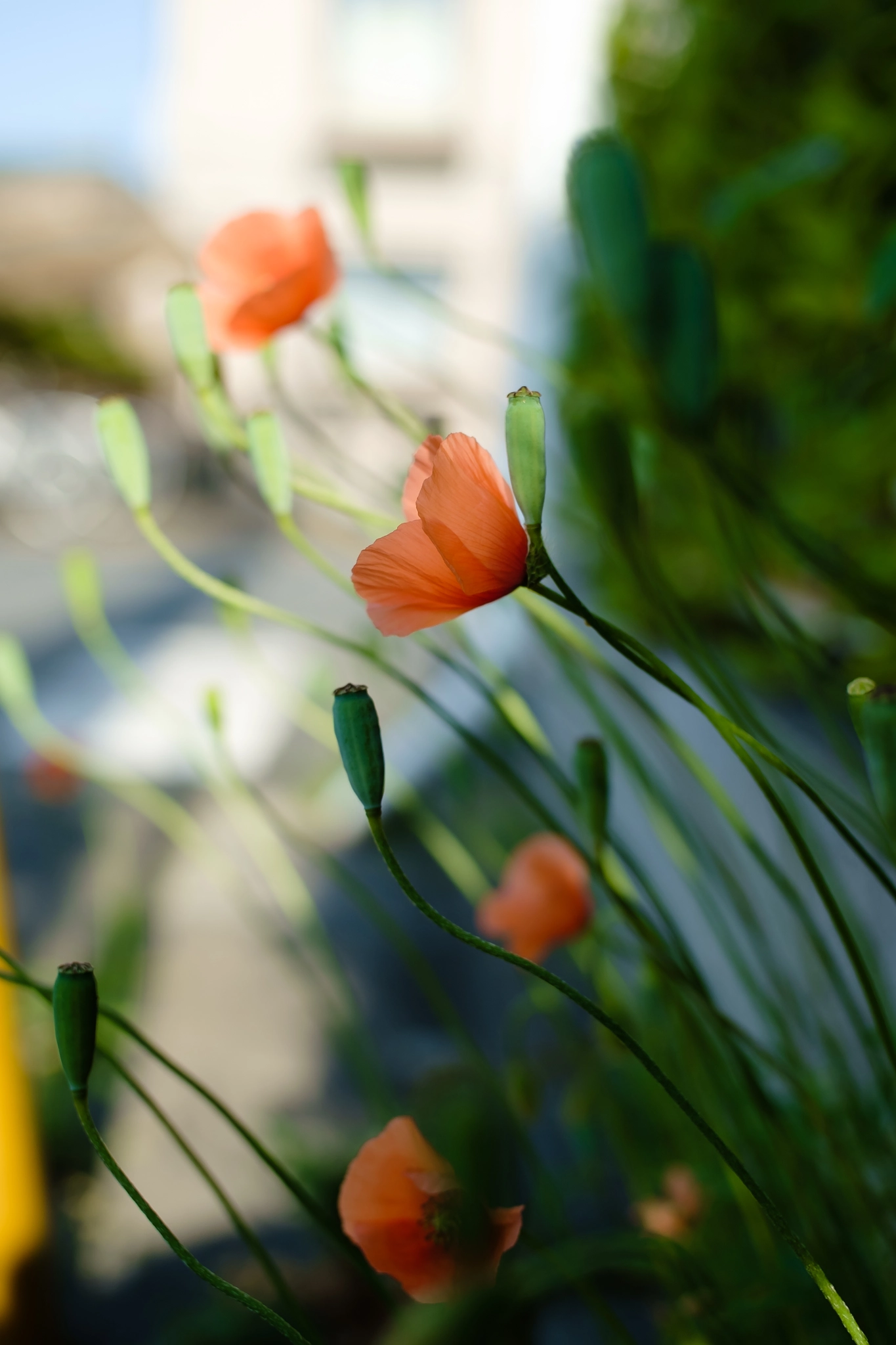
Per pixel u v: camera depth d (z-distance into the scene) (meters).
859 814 0.45
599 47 1.36
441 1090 0.39
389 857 0.36
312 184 6.18
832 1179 0.48
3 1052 0.64
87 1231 0.89
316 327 0.49
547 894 0.52
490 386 3.44
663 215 1.02
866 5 0.80
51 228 5.79
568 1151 0.81
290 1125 0.92
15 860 1.69
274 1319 0.35
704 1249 0.52
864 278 0.72
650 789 0.50
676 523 1.01
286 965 1.27
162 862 1.65
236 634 0.54
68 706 2.12
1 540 5.14
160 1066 1.13
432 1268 0.38
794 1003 0.50
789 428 0.91
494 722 0.77
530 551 0.36
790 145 0.84
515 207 5.55
